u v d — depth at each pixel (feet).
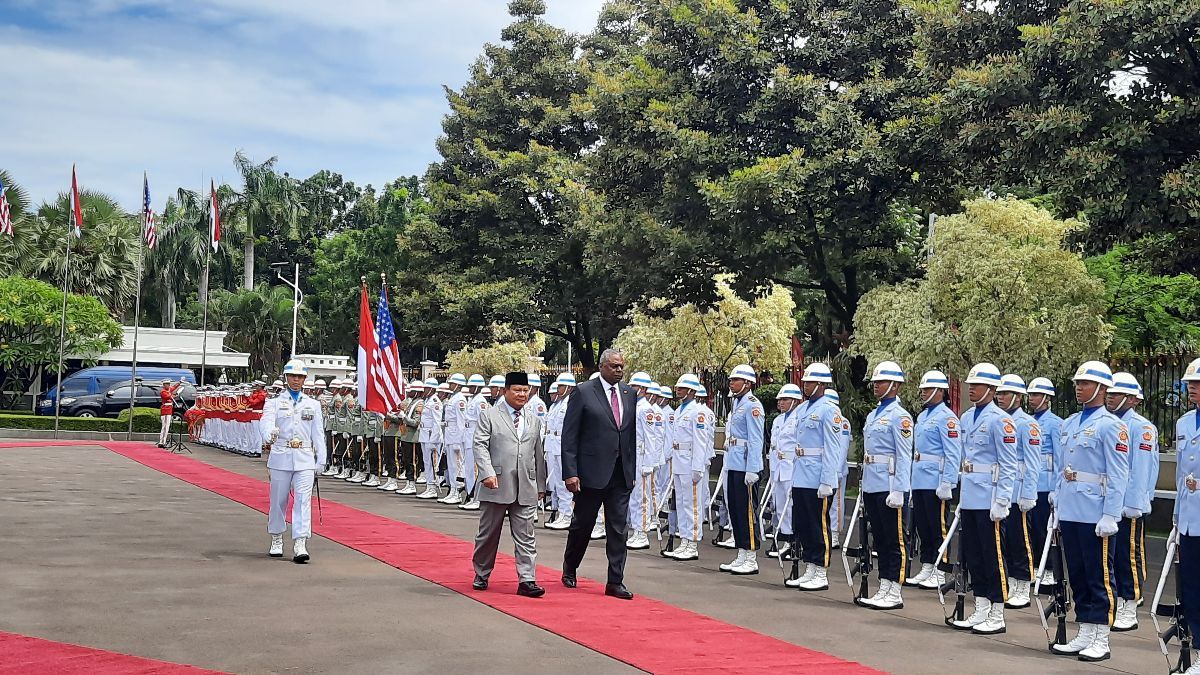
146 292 192.13
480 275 125.08
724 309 101.45
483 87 133.69
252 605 32.42
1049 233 67.72
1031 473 36.73
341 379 94.07
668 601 35.58
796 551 40.16
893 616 34.78
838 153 64.85
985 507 33.06
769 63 72.28
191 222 196.34
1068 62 50.21
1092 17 47.26
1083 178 48.70
